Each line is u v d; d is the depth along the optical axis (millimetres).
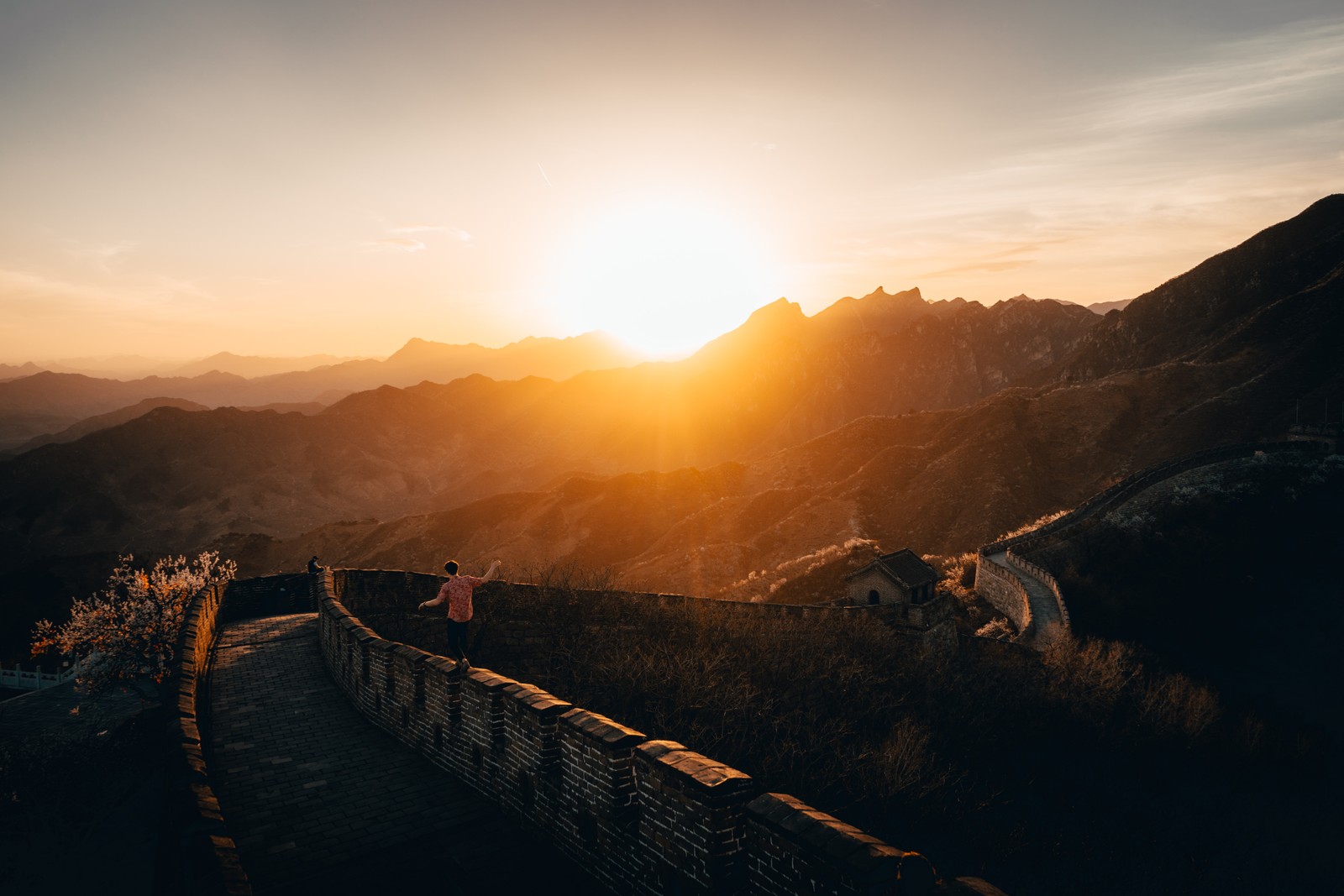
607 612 19641
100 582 96562
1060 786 18516
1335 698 33938
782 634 22312
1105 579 45094
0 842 8852
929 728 17641
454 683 8711
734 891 4984
